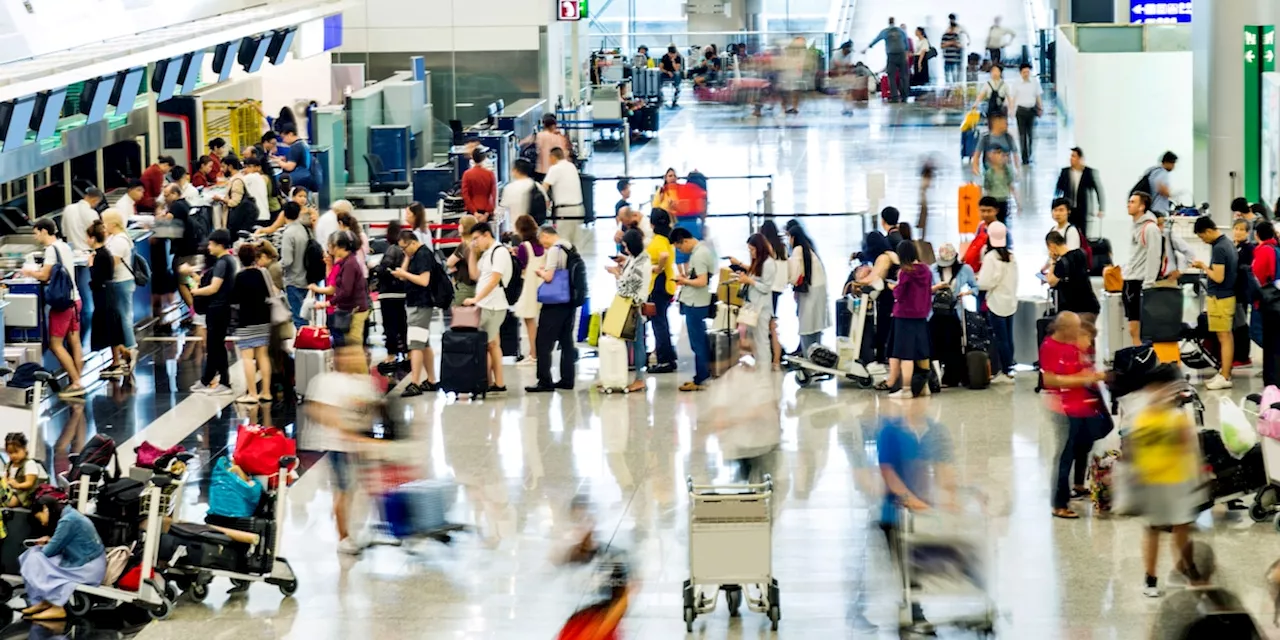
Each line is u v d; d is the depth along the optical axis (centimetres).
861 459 2323
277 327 2716
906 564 1734
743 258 3703
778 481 2233
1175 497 1770
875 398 2661
